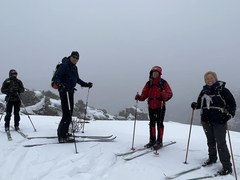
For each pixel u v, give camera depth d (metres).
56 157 3.74
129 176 3.34
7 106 4.91
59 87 4.12
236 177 3.23
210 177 3.32
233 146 4.95
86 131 5.21
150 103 4.14
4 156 3.78
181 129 7.30
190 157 3.96
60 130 4.25
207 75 3.52
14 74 5.02
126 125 7.37
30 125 5.61
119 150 4.07
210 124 3.57
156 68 4.07
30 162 3.60
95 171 3.42
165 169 3.52
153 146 4.13
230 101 3.36
